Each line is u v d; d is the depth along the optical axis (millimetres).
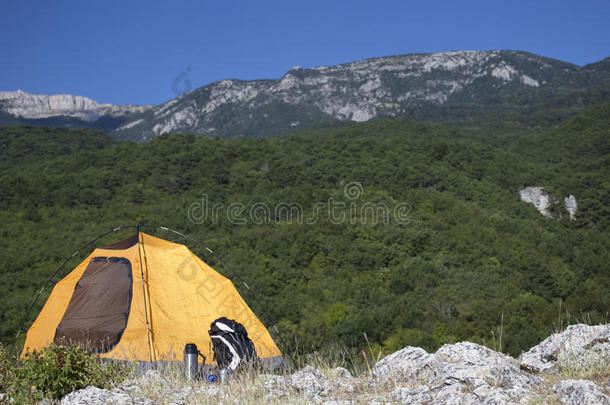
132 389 3920
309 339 36156
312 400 3654
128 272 6254
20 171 100125
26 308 37438
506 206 81188
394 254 57188
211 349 5449
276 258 56469
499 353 4340
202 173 89438
